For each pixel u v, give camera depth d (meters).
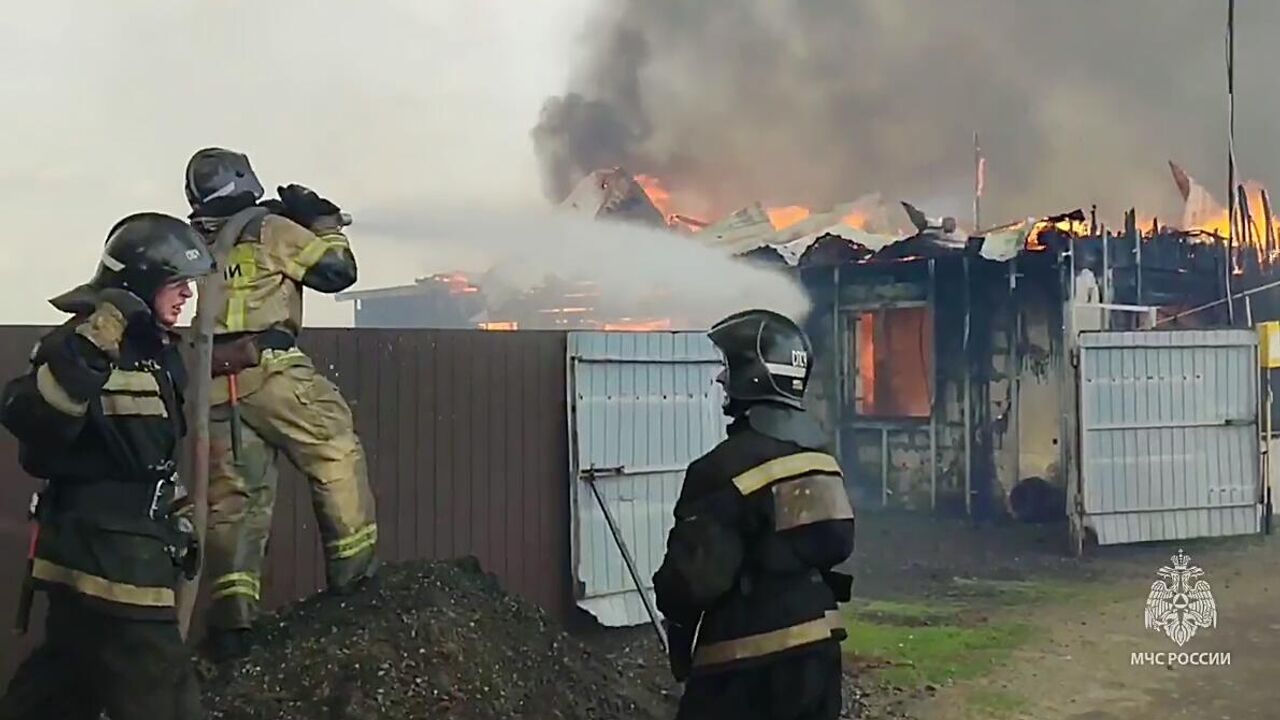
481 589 4.89
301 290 4.27
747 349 3.08
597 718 4.56
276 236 4.13
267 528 4.23
